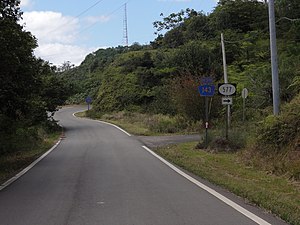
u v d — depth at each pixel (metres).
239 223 6.95
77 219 7.39
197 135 28.95
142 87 66.31
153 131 33.53
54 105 41.75
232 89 18.78
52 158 18.25
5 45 13.89
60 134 36.12
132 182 11.39
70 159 17.59
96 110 68.00
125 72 72.06
